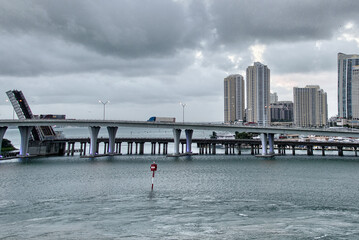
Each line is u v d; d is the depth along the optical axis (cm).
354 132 15250
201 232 4288
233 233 4244
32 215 5128
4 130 15938
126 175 9944
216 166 12544
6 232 4275
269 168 11831
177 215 5122
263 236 4128
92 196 6600
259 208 5588
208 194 6812
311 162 14050
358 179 9031
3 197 6544
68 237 4081
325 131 15888
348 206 5734
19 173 10512
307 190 7300
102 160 15075
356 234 4206
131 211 5372
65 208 5584
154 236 4134
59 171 11031
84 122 16412
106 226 4547
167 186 7844
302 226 4538
